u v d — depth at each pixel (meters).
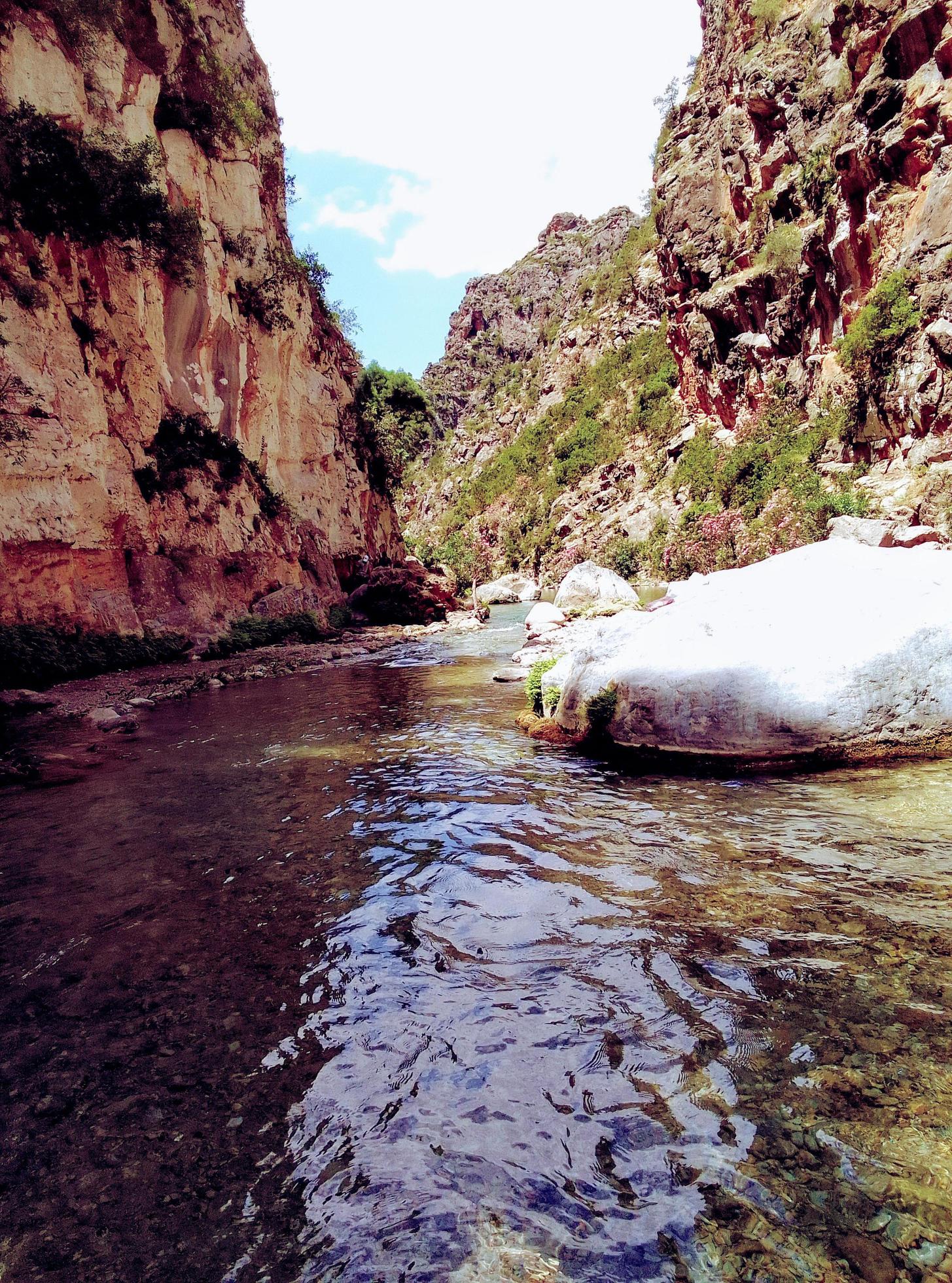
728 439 60.00
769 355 54.25
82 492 16.77
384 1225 2.00
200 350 23.00
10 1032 2.99
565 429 114.19
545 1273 1.81
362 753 7.94
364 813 5.79
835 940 3.29
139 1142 2.35
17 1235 2.00
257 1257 1.91
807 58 51.53
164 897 4.33
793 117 52.03
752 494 48.44
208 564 21.38
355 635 26.47
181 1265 1.89
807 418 47.59
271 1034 2.91
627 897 3.93
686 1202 1.99
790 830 4.68
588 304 137.12
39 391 15.62
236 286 25.75
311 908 4.09
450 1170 2.17
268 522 25.92
